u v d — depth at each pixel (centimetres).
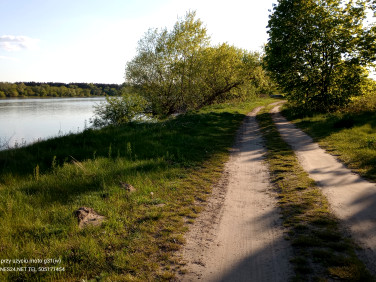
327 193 625
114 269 379
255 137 1488
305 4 2189
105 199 623
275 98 5853
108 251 422
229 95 3597
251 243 451
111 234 467
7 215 522
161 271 377
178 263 397
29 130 2577
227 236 480
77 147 1142
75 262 395
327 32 2106
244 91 3409
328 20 2092
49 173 804
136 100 1962
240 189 728
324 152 1014
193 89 2881
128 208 581
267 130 1677
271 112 2853
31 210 551
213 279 360
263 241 454
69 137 1294
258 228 502
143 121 1905
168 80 2772
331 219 498
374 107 1816
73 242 439
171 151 1104
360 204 550
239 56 3428
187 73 2725
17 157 985
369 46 1975
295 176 775
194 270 380
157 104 2650
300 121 1878
